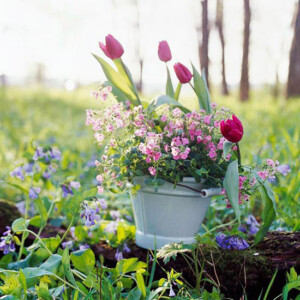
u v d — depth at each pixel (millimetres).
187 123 1853
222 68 19438
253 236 2199
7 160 5160
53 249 1899
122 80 2074
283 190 2811
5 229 2334
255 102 13633
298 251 1843
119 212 2631
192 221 1931
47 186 2584
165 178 1829
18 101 14734
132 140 1892
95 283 1546
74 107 13922
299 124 5715
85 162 4785
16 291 1521
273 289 1768
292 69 10977
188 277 1812
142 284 1518
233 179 1719
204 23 12320
